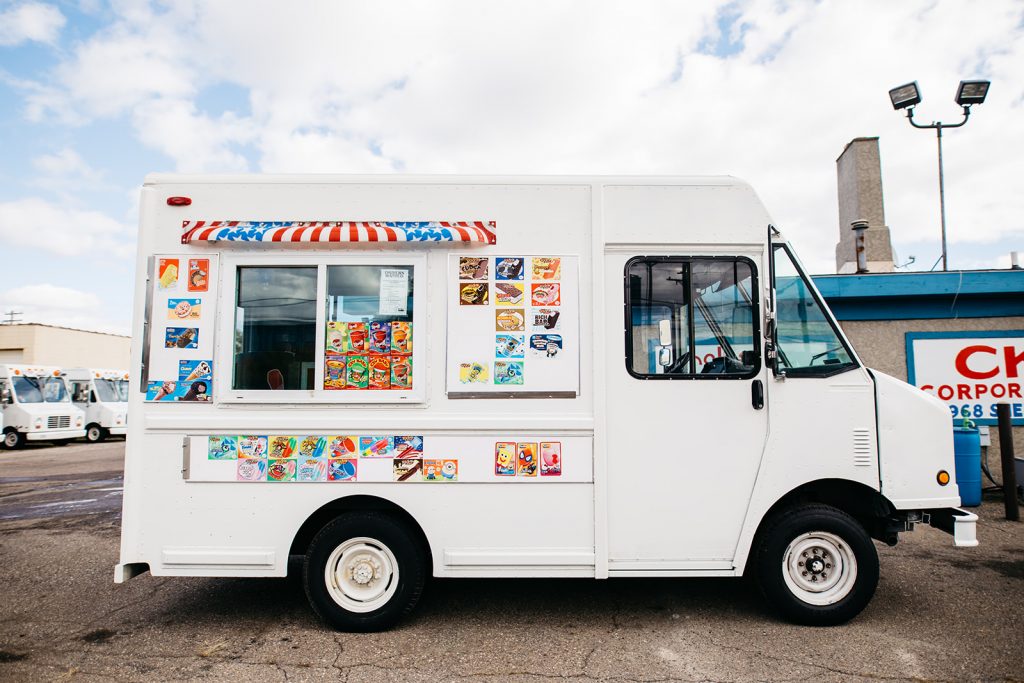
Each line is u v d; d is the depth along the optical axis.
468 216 4.01
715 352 3.98
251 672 3.42
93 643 3.82
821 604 3.91
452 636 3.86
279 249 3.96
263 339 3.94
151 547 3.84
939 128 9.48
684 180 4.06
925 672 3.35
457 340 3.93
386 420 3.87
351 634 3.89
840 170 9.98
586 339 3.95
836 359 4.01
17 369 18.89
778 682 3.25
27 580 5.09
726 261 4.04
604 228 4.02
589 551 3.86
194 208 4.00
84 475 11.75
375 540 3.87
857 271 8.48
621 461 3.90
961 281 7.56
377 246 3.96
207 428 3.87
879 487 3.90
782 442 3.91
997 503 7.19
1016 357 7.65
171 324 3.92
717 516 3.89
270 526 3.85
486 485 3.87
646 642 3.75
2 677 3.38
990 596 4.45
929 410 3.94
